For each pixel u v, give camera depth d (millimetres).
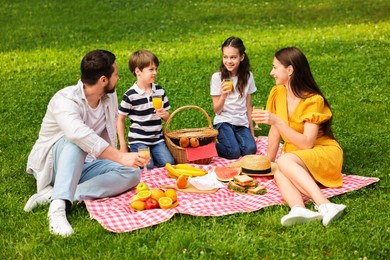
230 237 4156
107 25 14867
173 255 3900
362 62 10430
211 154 6086
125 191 5184
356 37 12539
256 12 16156
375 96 8445
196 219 4508
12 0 18266
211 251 3975
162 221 4445
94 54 4859
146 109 6102
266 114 4980
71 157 4688
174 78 9953
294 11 16062
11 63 11305
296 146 5086
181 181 5242
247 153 6371
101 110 5172
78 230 4367
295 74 5199
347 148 6402
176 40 13234
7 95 8984
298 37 12938
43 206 4797
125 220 4512
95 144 4637
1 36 13797
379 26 13641
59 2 17938
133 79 9945
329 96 8594
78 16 16000
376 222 4406
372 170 5680
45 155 4980
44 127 5000
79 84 4945
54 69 10836
